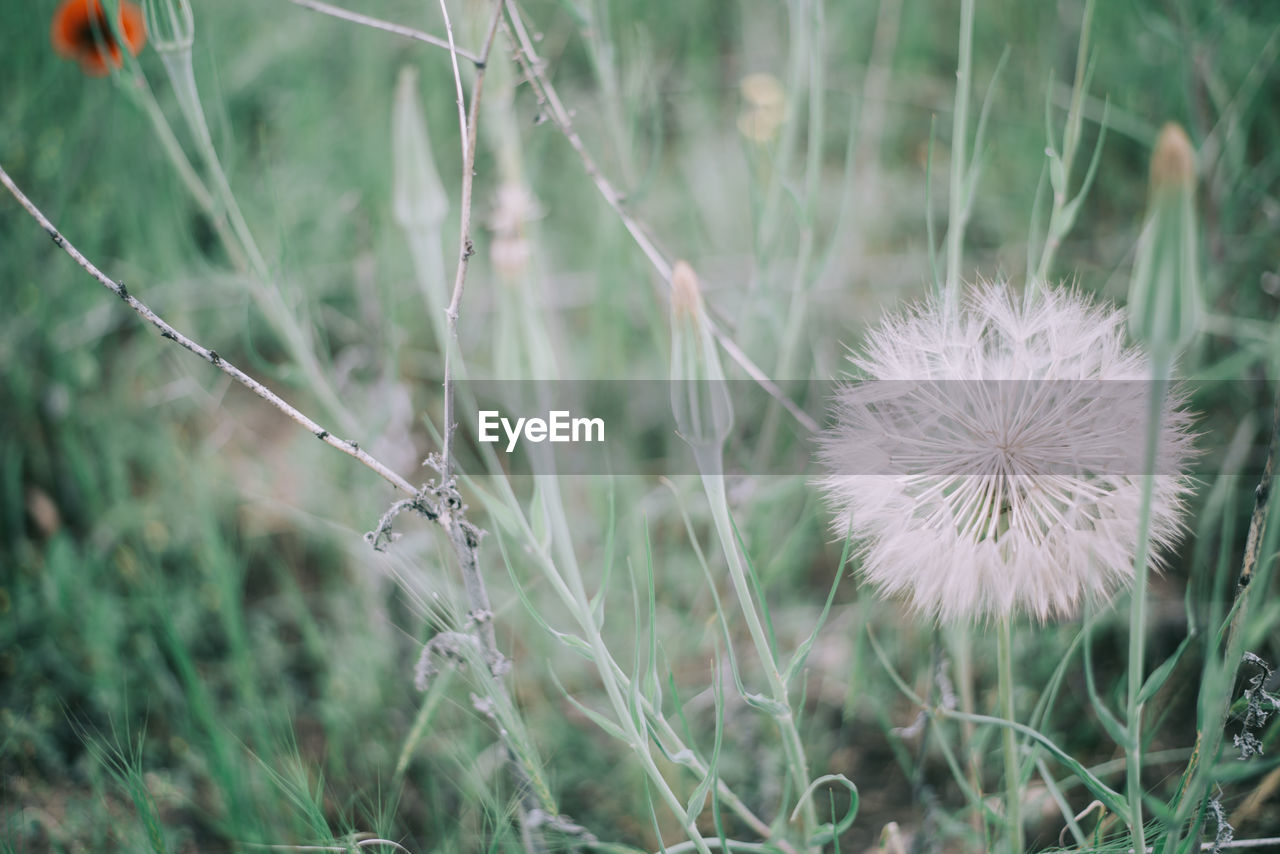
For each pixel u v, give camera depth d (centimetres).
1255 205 73
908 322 46
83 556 68
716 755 42
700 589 63
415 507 45
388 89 95
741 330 61
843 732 57
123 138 82
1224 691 40
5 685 61
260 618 64
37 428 73
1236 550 62
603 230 74
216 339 83
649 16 104
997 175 90
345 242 85
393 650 60
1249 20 80
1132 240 77
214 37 92
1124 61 85
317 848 51
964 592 42
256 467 73
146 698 60
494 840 47
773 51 99
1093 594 42
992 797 50
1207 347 71
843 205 56
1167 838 42
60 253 78
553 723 58
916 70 99
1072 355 44
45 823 54
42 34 85
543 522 46
